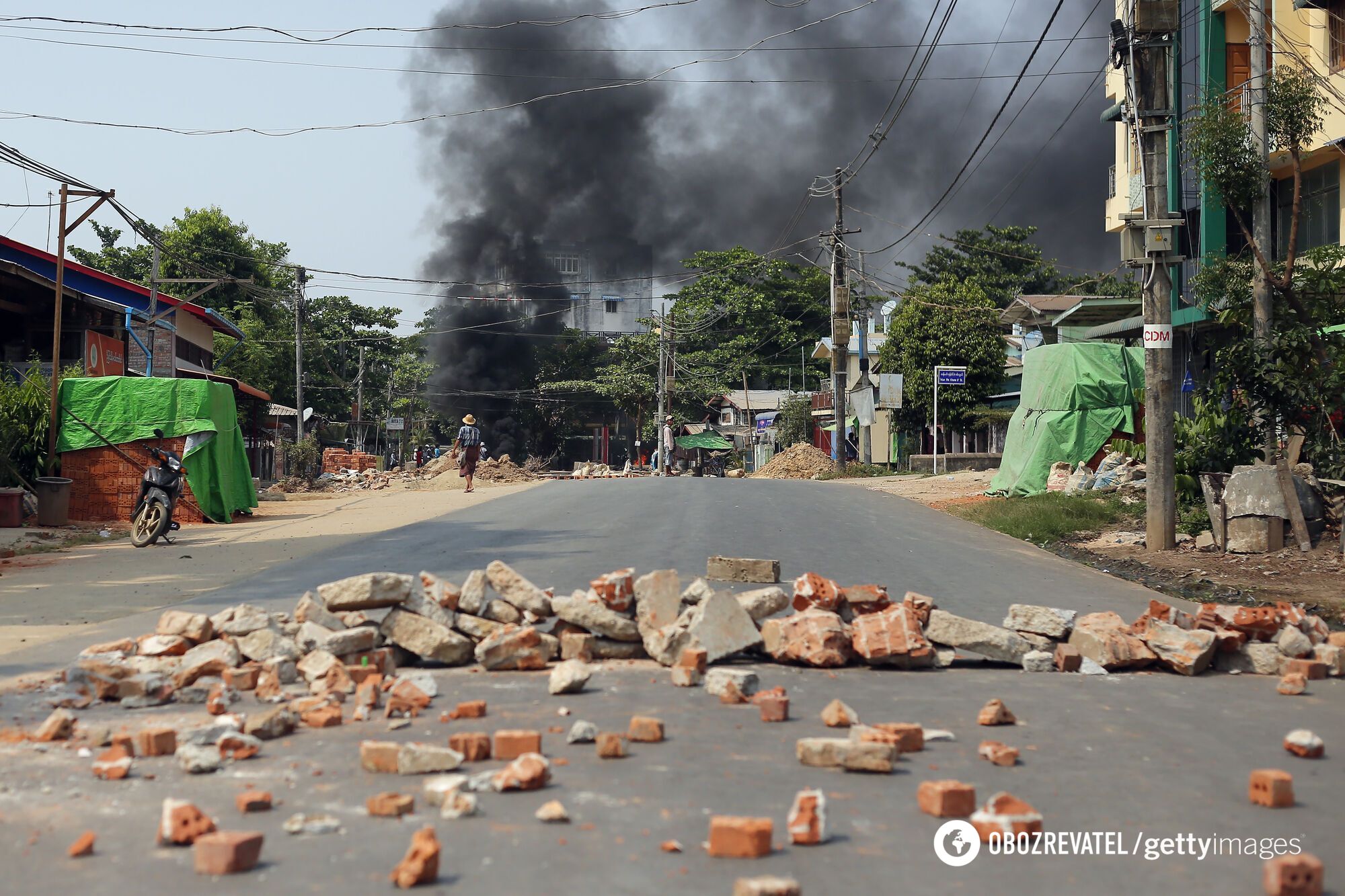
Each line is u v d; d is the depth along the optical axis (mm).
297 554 13227
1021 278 60062
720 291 71062
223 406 19891
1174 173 23141
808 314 72375
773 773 4488
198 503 18875
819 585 7488
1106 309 29562
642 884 3238
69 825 3771
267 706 5801
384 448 70625
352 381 61219
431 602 7086
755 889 2996
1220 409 16531
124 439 18797
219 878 3268
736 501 19969
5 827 3754
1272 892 3242
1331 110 19109
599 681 6465
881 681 6613
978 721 5512
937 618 7266
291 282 52031
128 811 3939
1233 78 21891
